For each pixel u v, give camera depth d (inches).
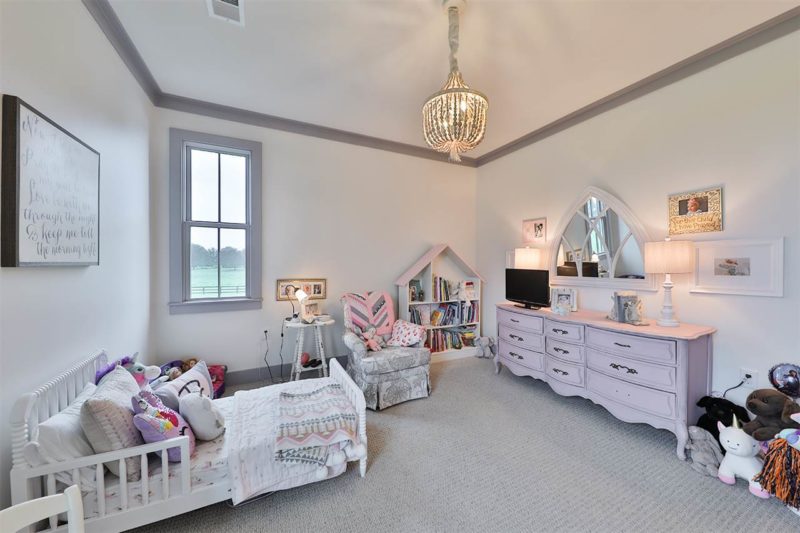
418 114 119.6
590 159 115.4
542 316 111.1
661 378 78.6
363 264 142.7
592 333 94.9
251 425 65.1
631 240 103.3
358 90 102.7
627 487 66.2
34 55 48.9
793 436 57.5
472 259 171.6
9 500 44.1
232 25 74.0
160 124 106.2
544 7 68.3
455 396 111.4
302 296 118.9
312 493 64.4
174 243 108.5
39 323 49.8
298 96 106.5
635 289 101.6
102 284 70.1
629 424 92.1
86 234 61.7
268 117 120.7
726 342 82.0
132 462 51.2
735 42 78.7
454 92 68.6
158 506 51.8
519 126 129.4
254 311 121.3
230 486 57.1
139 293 93.3
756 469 64.4
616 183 107.4
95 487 48.4
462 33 76.1
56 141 52.4
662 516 58.5
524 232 143.9
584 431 88.3
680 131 90.8
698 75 86.7
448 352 150.7
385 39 78.7
